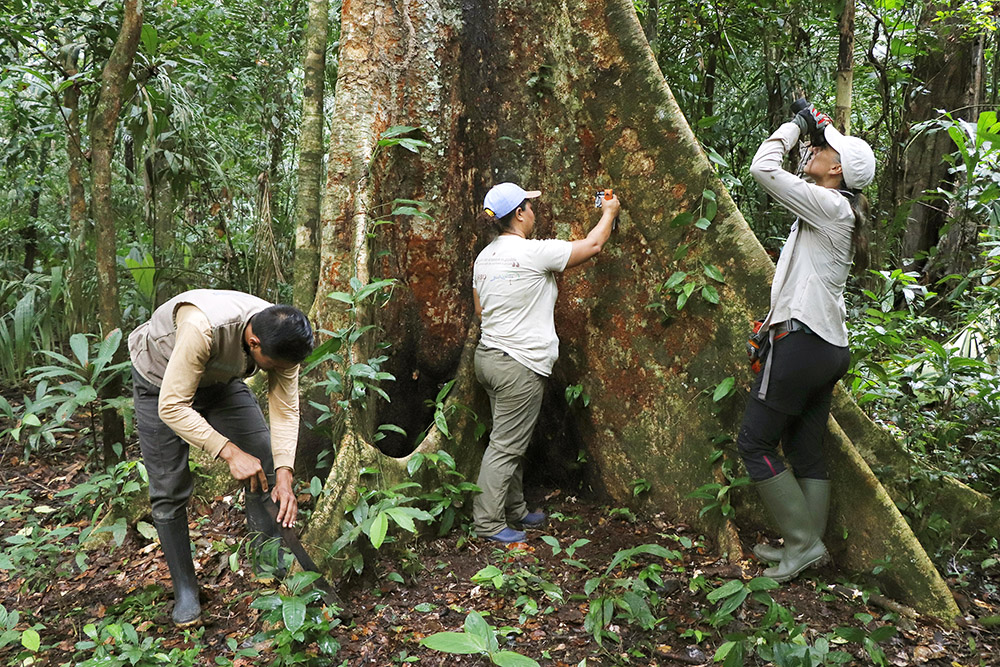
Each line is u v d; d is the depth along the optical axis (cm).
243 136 654
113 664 219
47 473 396
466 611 267
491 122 359
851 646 245
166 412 233
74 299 490
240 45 597
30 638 231
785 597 272
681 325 327
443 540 320
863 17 615
